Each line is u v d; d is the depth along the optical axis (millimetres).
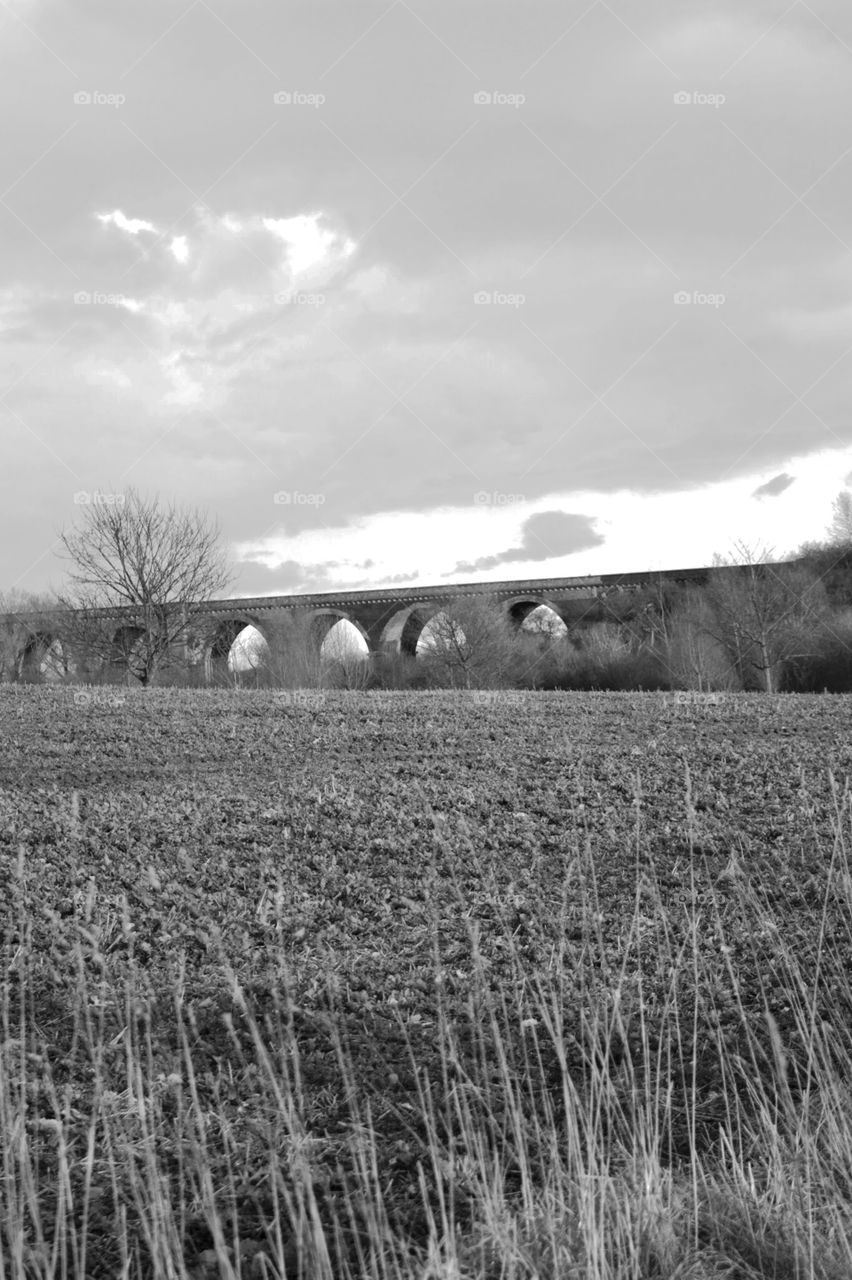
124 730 18484
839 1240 4207
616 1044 6203
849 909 7691
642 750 15492
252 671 61406
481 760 15180
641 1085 5691
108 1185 4781
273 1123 5273
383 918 8672
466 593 68250
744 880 9031
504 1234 3887
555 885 9273
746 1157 5023
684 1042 6246
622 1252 3939
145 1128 4738
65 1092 5328
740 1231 4305
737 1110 5230
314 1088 5746
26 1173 4391
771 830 10617
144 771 15047
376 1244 4008
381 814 11914
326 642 66625
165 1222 4086
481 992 6484
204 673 46219
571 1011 6555
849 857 9461
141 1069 5512
